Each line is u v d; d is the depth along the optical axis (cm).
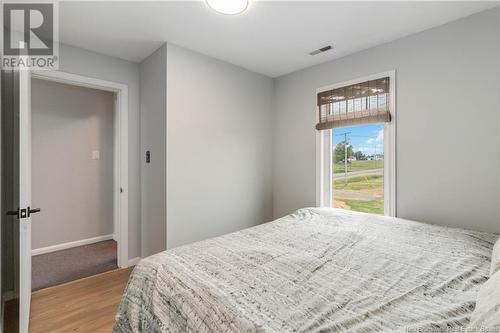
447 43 203
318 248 161
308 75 299
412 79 222
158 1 177
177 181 246
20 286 150
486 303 77
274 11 188
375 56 244
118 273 267
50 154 332
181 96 247
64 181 344
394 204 232
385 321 87
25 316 159
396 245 165
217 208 278
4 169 201
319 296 104
